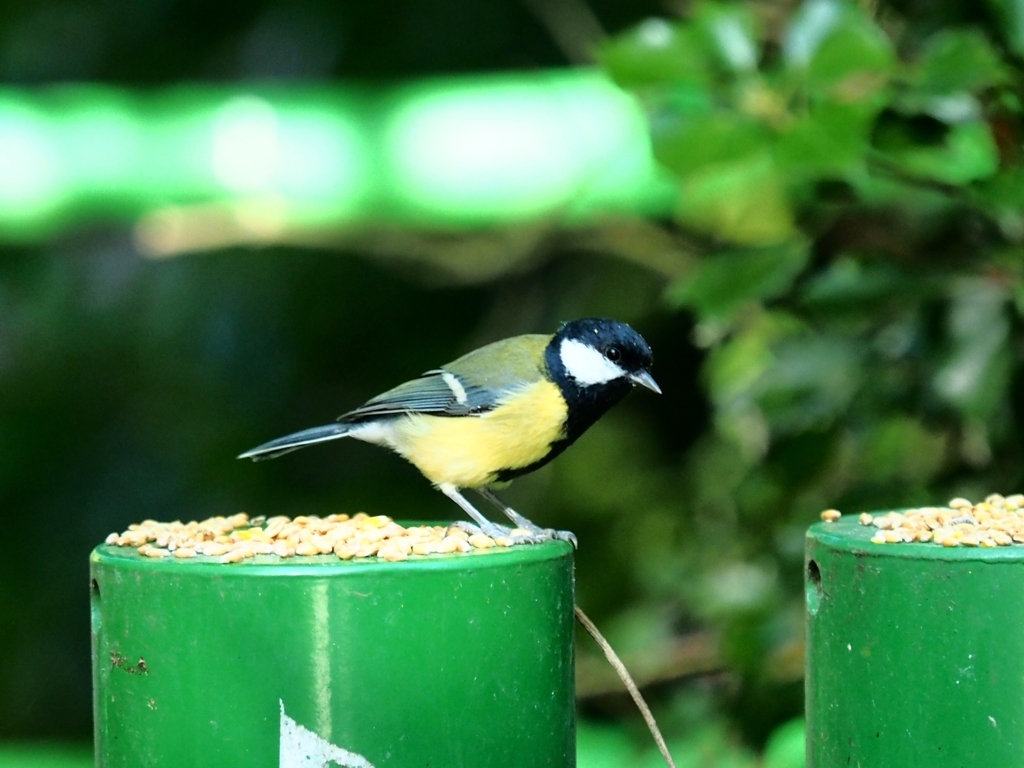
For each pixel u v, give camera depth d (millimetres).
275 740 4941
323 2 14602
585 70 13109
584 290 14445
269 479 14883
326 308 14922
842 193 8008
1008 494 8336
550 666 5344
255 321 14914
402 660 4980
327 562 5051
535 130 12453
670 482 13367
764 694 8922
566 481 13992
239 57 14906
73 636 14758
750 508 9117
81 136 12719
